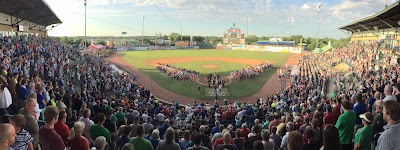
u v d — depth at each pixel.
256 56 100.44
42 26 94.94
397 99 8.09
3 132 4.39
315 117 9.88
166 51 112.50
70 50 61.50
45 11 51.91
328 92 34.09
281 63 81.06
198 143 7.92
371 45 55.31
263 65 67.00
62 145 6.32
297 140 4.95
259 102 28.94
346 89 32.75
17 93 10.66
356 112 8.87
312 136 6.82
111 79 38.88
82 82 31.20
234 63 81.56
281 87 47.25
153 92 43.59
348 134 7.46
